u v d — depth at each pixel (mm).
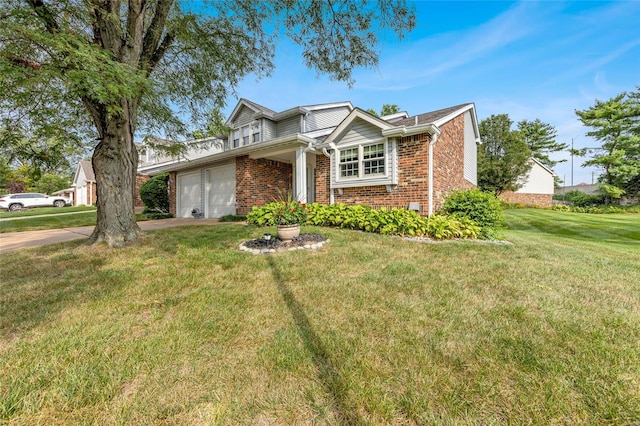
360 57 6184
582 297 2971
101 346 2006
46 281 3451
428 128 7344
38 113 4766
